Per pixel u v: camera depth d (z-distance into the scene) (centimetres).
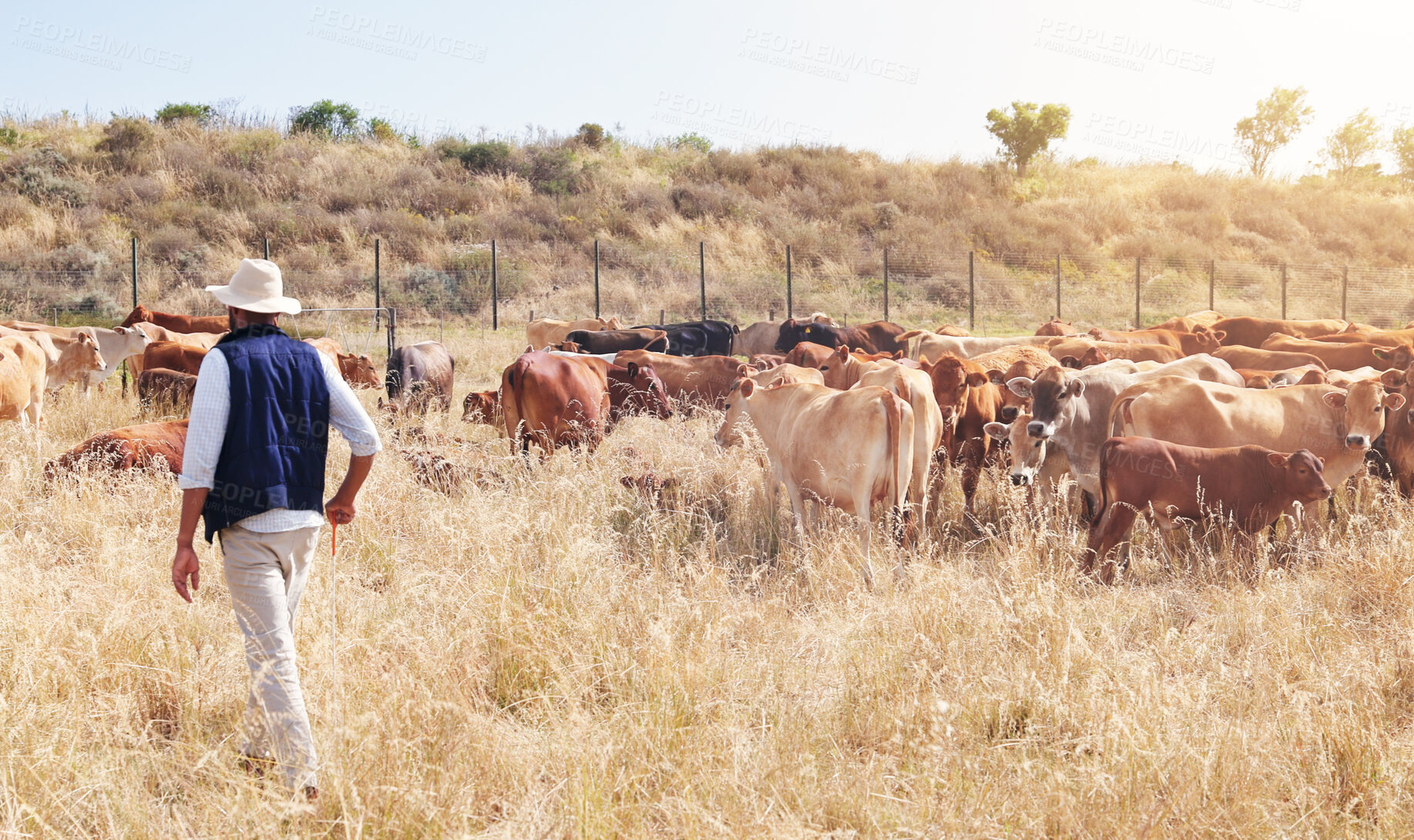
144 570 510
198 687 399
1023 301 2956
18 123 3825
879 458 659
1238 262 3578
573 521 627
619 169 4006
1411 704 431
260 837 287
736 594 584
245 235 2878
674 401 1126
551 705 403
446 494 744
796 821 311
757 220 3478
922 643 467
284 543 330
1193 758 353
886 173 4112
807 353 1257
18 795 307
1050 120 4247
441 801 316
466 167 3759
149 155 3344
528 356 871
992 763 360
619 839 312
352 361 1254
